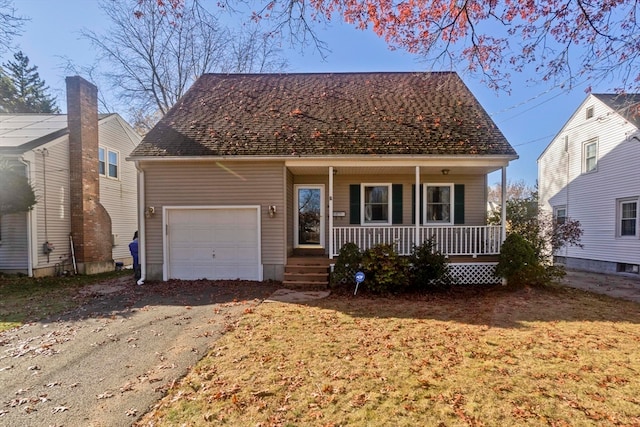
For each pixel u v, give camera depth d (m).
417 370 4.13
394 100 12.01
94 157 13.59
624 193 12.45
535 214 13.64
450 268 9.53
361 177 11.58
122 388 3.80
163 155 9.69
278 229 10.05
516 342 5.08
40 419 3.25
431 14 5.11
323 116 11.15
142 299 8.08
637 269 12.00
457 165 9.67
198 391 3.69
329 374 4.03
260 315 6.59
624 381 3.85
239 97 12.34
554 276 9.38
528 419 3.14
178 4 4.55
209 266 10.27
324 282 9.49
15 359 4.63
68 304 7.67
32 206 10.88
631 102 7.08
